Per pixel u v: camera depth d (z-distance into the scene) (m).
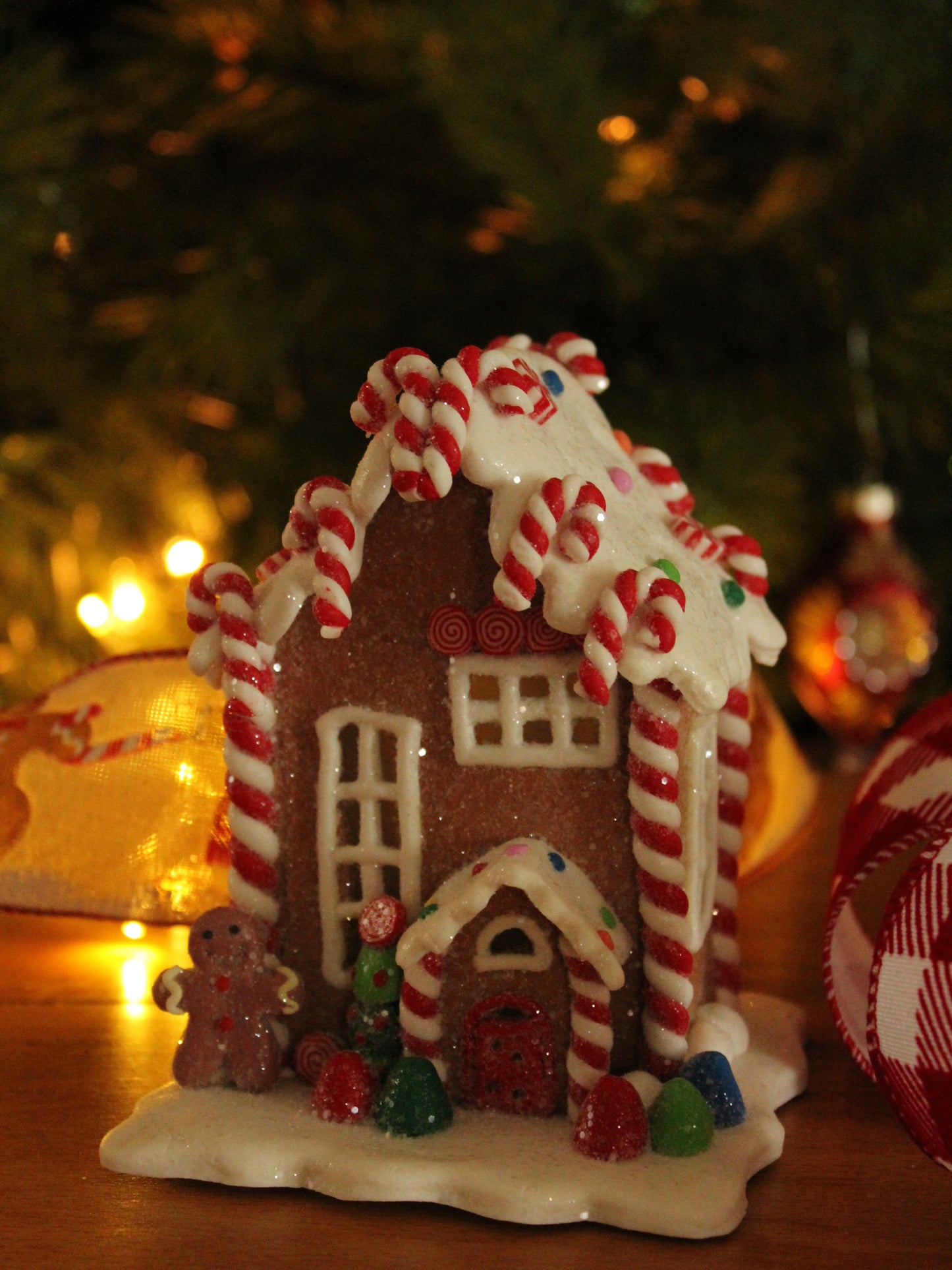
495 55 0.59
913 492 0.76
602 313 0.64
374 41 0.63
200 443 0.75
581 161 0.59
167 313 0.68
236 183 0.72
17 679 0.69
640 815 0.39
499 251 0.65
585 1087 0.39
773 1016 0.44
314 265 0.69
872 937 0.53
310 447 0.69
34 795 0.50
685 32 0.63
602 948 0.39
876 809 0.42
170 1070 0.43
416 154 0.68
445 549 0.40
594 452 0.42
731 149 0.70
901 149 0.62
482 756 0.40
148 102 0.68
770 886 0.58
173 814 0.48
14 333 0.68
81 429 0.71
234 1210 0.38
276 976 0.41
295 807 0.42
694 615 0.40
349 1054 0.40
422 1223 0.37
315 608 0.40
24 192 0.64
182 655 0.50
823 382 0.66
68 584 0.70
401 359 0.39
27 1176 0.39
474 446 0.39
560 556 0.39
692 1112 0.38
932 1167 0.39
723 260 0.63
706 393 0.64
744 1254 0.36
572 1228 0.37
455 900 0.39
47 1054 0.44
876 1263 0.36
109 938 0.53
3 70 0.65
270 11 0.64
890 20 0.62
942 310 0.62
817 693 0.72
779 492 0.66
